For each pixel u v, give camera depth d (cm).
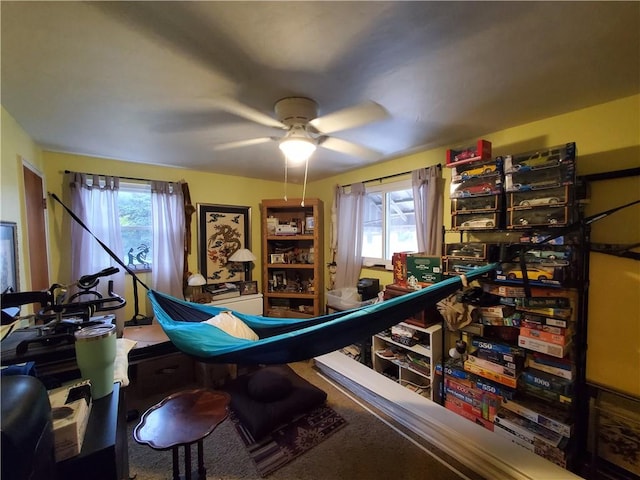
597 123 166
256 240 395
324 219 392
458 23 99
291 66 124
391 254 308
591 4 90
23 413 60
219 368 258
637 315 158
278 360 153
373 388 231
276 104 158
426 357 244
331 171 346
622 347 163
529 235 177
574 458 163
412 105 164
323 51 114
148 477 162
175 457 128
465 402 202
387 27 100
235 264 372
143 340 230
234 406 213
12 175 171
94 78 132
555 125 181
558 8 92
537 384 171
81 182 259
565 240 164
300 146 165
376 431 199
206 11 92
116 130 199
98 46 109
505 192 184
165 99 154
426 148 254
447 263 212
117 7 89
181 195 318
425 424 193
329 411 221
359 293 301
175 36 104
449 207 245
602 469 163
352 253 331
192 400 154
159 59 118
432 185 245
